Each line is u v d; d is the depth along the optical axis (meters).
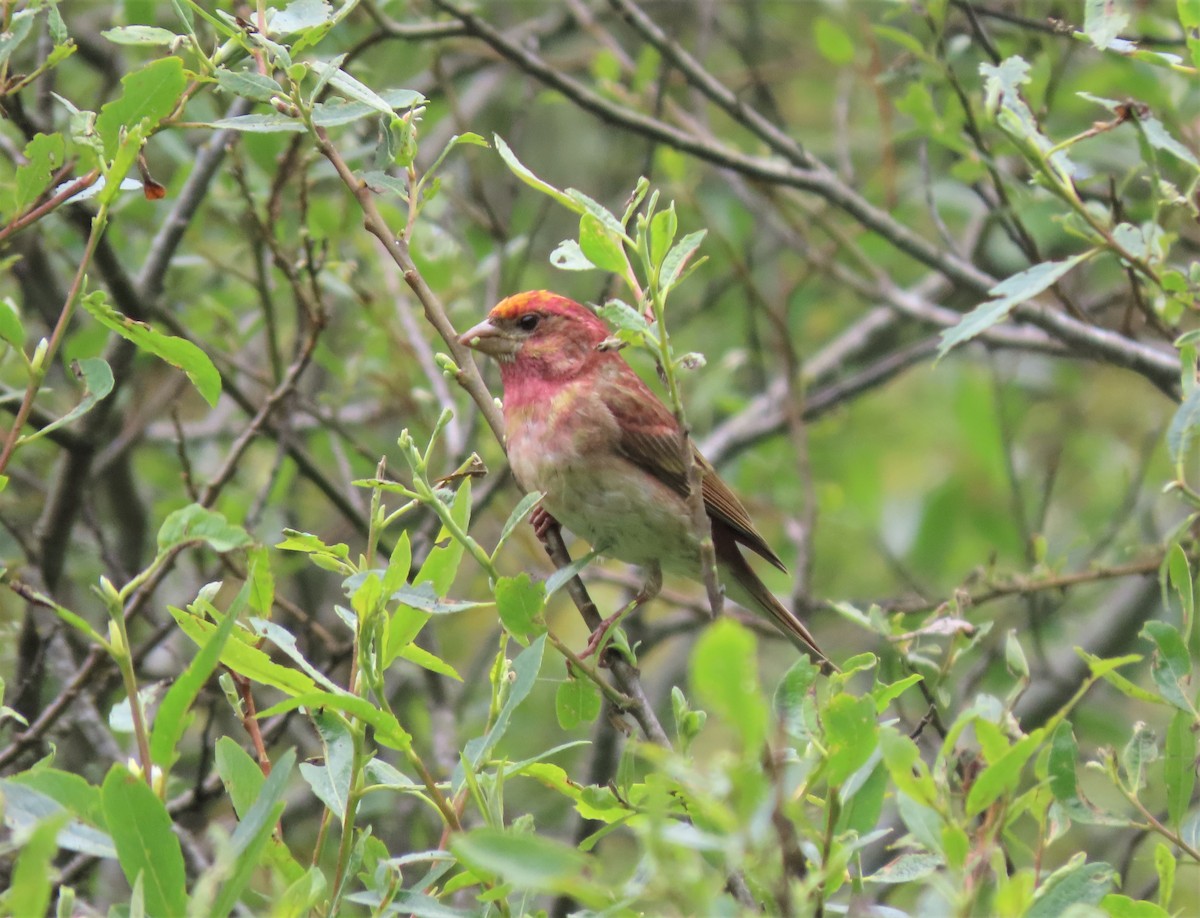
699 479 6.34
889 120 14.29
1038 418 18.67
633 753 6.22
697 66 13.09
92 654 9.79
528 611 6.36
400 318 13.63
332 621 14.64
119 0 11.74
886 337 18.64
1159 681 6.65
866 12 16.16
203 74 7.25
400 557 5.89
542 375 10.51
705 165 17.25
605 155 18.36
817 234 18.34
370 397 16.75
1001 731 5.52
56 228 12.93
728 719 4.25
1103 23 7.79
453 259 13.71
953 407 18.89
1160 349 14.12
